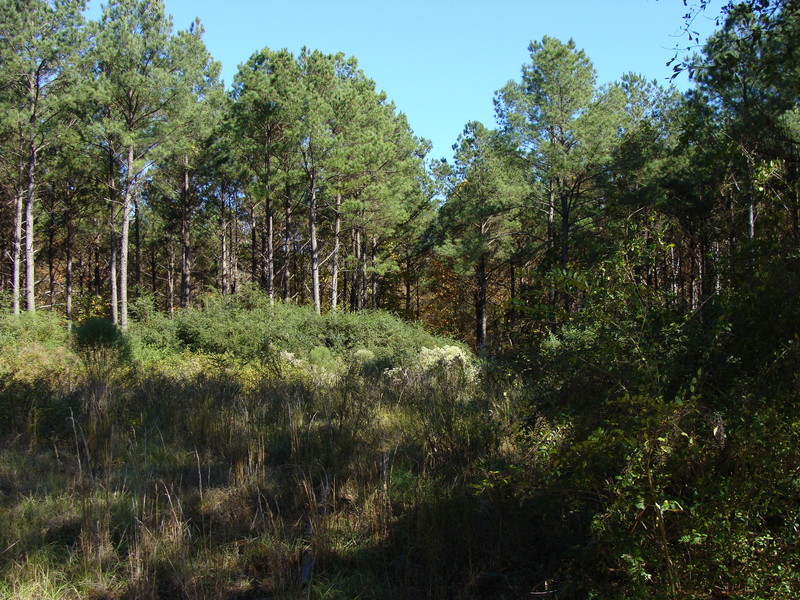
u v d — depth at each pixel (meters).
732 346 3.41
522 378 4.11
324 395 7.82
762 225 3.56
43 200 31.44
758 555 3.01
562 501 3.59
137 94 24.72
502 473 4.20
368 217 29.89
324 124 25.83
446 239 30.19
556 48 21.92
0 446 5.90
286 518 4.57
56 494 4.79
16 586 3.51
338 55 30.94
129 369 10.19
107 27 25.08
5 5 22.83
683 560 3.07
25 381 7.80
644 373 3.22
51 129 24.03
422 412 6.45
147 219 35.66
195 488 5.05
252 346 16.77
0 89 23.95
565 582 3.42
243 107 25.17
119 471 5.39
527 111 22.38
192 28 31.31
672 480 3.10
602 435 3.00
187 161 30.69
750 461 2.96
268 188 26.22
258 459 5.49
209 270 41.12
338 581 3.76
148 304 26.56
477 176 27.66
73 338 12.77
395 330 21.97
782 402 2.98
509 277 33.94
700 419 3.14
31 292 24.92
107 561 3.88
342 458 5.48
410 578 3.76
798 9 4.20
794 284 3.18
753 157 3.89
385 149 27.28
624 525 3.19
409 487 4.91
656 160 17.34
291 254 36.44
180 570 3.76
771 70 4.57
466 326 37.97
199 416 6.77
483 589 3.68
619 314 3.41
